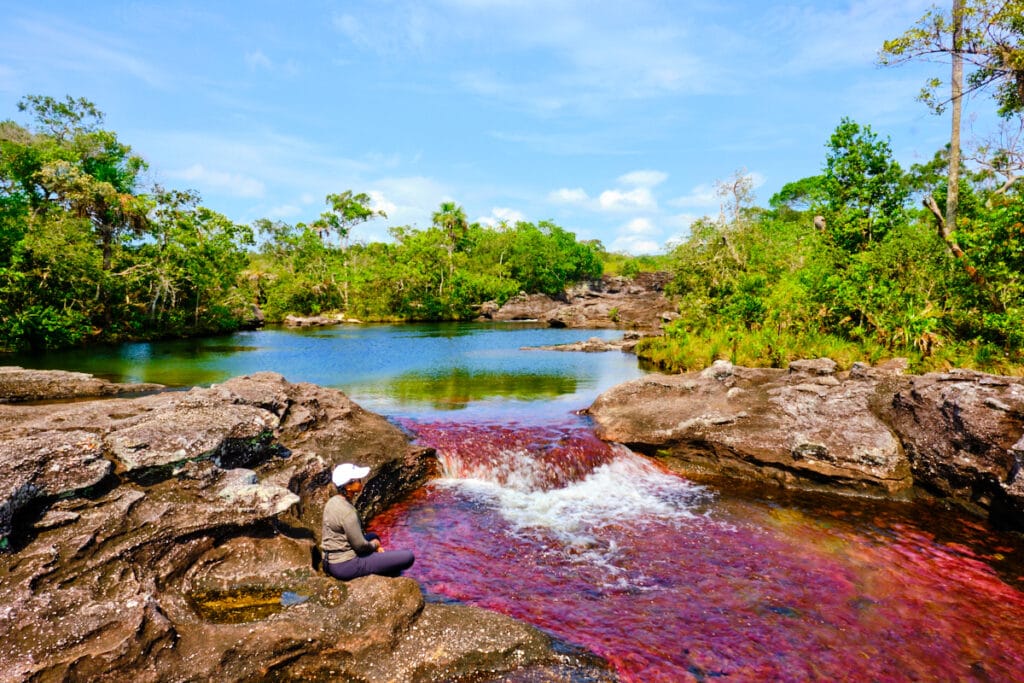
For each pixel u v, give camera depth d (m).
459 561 6.94
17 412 8.28
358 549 5.68
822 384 11.55
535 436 11.12
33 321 27.17
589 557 7.05
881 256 19.72
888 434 9.71
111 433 6.07
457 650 4.79
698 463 10.65
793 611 5.85
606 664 4.91
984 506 8.34
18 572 4.48
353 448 9.38
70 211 35.16
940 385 9.51
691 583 6.41
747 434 10.41
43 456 5.20
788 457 9.82
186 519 5.54
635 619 5.67
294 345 32.78
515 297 64.62
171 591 5.10
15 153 32.31
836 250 23.91
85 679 4.03
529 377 19.78
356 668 4.57
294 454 7.88
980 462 8.34
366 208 84.50
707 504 8.91
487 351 29.45
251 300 53.03
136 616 4.45
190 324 41.31
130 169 41.09
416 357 26.45
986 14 15.55
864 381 11.26
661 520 8.26
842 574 6.65
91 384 14.34
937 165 31.20
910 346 15.83
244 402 8.60
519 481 9.84
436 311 61.03
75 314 29.06
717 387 12.60
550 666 4.82
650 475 10.28
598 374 20.56
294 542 6.05
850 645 5.29
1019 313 13.86
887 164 27.02
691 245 35.34
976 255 14.94
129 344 32.69
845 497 9.26
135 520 5.33
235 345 32.66
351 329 48.19
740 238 33.91
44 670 3.95
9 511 4.62
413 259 65.12
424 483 9.88
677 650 5.16
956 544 7.46
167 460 5.88
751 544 7.45
